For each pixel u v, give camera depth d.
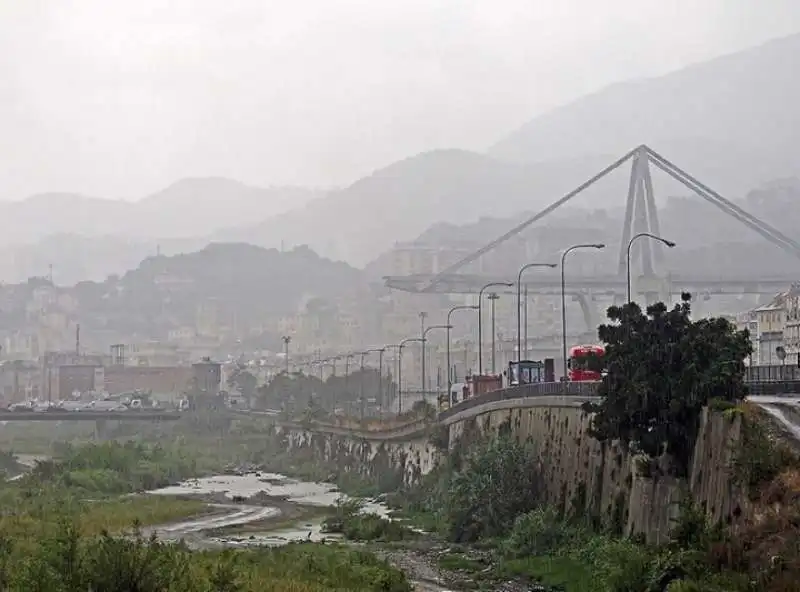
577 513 105.62
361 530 130.25
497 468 121.62
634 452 89.31
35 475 198.75
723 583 64.75
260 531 137.12
